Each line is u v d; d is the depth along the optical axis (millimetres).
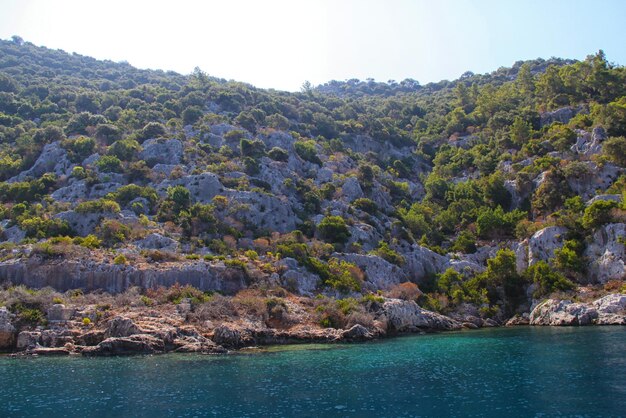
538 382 40844
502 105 169875
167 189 104375
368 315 73438
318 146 150625
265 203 103312
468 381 42375
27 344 58219
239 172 113625
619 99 132125
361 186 127812
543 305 83812
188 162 118250
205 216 93312
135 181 109312
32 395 39188
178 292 70938
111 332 59469
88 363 51500
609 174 109625
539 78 177625
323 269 86625
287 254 87375
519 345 59875
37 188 104750
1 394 39531
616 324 74125
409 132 190500
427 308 85750
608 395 36344
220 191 104875
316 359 53875
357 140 170875
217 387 41438
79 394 39406
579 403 34812
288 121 162500
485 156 141750
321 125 171375
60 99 167250
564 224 95875
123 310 65438
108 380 44000
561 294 84312
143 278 73188
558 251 91125
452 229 120812
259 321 67938
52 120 146625
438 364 50250
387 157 170125
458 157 152000
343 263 89750
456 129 174125
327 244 95312
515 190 120750
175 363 51562
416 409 34906
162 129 132125
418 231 117312
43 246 74812
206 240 89562
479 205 125062
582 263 89500
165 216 95750
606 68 147500
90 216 91812
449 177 146875
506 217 111500
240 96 173625
